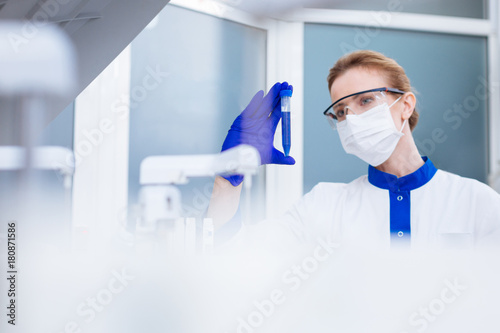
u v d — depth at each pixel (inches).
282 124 53.1
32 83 41.0
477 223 46.5
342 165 89.4
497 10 96.3
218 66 82.8
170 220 49.3
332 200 54.3
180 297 35.0
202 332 35.3
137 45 76.1
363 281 36.0
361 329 35.6
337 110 54.1
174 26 79.0
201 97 81.4
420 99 94.3
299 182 86.8
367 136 50.9
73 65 44.0
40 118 41.0
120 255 35.2
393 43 92.8
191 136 80.2
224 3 82.5
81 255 35.1
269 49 86.5
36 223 38.9
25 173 39.4
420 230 47.5
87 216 70.8
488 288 35.1
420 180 49.8
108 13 44.2
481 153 96.6
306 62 88.6
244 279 35.6
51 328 34.6
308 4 87.9
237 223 51.1
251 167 52.5
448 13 96.4
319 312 35.6
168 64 78.5
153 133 77.3
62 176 69.1
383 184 51.3
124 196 73.9
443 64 95.4
